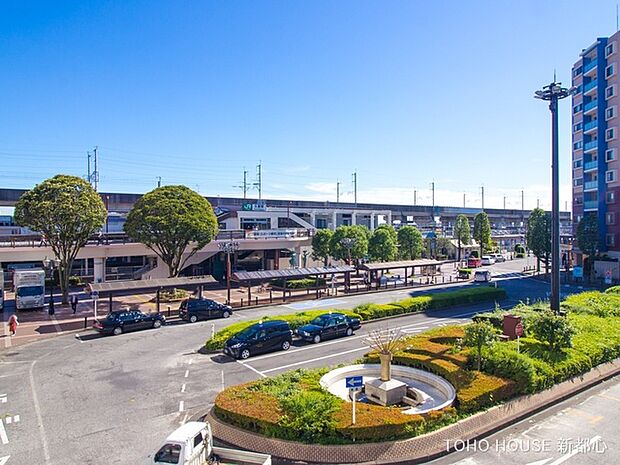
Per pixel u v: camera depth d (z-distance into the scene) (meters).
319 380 16.39
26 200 34.34
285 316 28.47
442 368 16.56
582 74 63.31
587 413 15.52
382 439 12.49
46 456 12.77
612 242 57.22
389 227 60.88
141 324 29.41
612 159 57.44
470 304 38.06
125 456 12.73
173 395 17.45
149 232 38.44
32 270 37.78
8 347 25.52
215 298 43.03
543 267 73.06
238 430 13.24
